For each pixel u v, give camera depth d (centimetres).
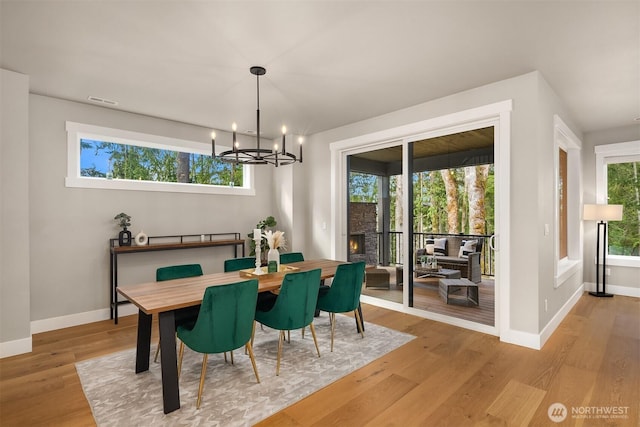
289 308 267
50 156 371
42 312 365
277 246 331
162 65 291
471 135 372
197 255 486
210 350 223
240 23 227
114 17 219
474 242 377
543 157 318
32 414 210
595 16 220
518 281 317
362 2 205
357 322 343
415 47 262
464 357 290
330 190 513
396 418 204
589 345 315
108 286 409
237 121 465
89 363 283
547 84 333
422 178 412
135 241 423
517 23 229
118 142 423
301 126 493
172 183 462
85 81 326
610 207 486
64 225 380
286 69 300
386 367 272
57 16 218
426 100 383
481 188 366
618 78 322
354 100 382
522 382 246
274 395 231
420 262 418
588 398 225
